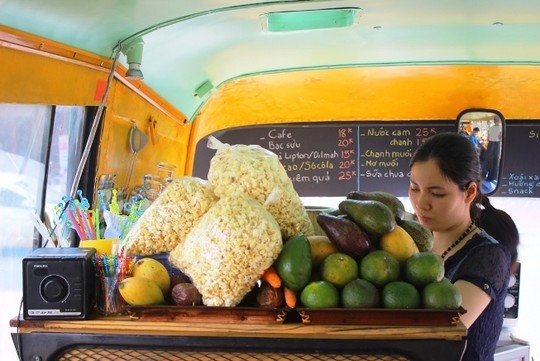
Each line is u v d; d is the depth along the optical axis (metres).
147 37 2.89
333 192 4.95
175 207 1.58
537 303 4.93
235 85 4.87
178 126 4.27
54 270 1.46
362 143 4.90
